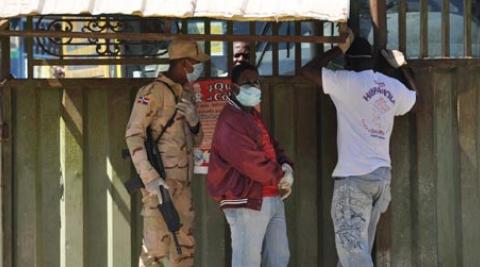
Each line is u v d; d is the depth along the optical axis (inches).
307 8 431.5
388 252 515.5
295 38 455.5
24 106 493.4
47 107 496.4
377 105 464.8
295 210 518.9
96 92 500.4
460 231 531.2
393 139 518.9
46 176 497.4
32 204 496.1
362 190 462.3
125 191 502.0
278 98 515.8
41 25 535.8
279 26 538.9
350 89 463.2
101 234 503.5
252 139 433.7
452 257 530.0
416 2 546.9
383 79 472.7
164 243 459.8
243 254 442.3
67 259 499.2
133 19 512.7
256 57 536.7
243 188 437.1
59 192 498.6
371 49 508.4
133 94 503.5
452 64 521.7
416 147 520.4
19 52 768.9
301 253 519.8
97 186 502.3
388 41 544.4
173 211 439.2
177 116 461.7
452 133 527.5
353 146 464.8
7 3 419.2
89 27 510.3
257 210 438.3
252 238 442.3
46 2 419.2
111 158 501.7
